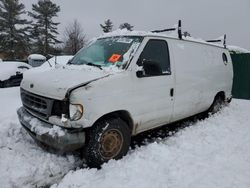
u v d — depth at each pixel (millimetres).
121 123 4125
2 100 8477
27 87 4250
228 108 7879
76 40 44469
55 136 3602
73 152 4355
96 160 3895
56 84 3754
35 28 47000
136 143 5039
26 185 3578
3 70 13445
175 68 5113
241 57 11406
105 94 3824
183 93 5363
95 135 3844
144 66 4391
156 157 4238
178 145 4844
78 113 3570
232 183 3494
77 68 4336
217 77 6770
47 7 46750
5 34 43688
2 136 4918
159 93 4719
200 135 5406
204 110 6562
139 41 4539
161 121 4961
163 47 4961
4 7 43562
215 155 4363
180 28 5484
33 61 19484
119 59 4328
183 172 3783
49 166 4004
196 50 5980
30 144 4633
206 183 3490
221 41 7645
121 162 4043
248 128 5957
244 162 4133
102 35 5336
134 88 4238
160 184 3479
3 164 3988
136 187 3402
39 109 3910
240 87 11516
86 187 3465
